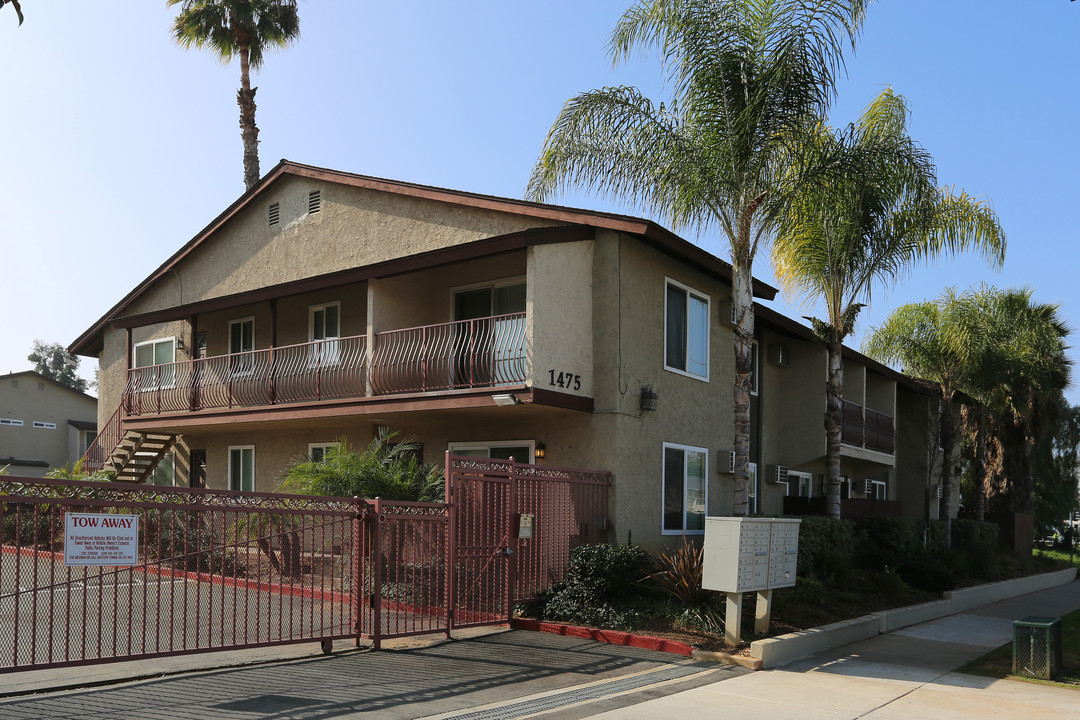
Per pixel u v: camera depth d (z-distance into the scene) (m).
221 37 30.94
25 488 7.34
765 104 13.12
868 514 20.94
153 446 21.45
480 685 8.51
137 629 10.14
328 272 18.25
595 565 12.30
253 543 13.50
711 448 17.42
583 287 14.72
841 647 11.91
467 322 15.87
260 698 7.55
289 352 19.48
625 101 13.88
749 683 9.23
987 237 17.61
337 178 18.52
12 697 7.43
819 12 12.98
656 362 15.63
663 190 13.75
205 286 21.81
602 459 14.42
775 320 19.67
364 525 10.32
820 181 14.16
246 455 20.41
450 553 11.15
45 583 12.58
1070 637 13.81
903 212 17.36
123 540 7.83
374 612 10.20
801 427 21.41
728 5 13.47
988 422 29.72
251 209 20.83
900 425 30.00
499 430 15.87
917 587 17.44
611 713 7.66
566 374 14.13
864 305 18.25
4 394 36.12
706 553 11.01
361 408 15.57
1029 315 26.91
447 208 16.72
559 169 14.12
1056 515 42.22
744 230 13.64
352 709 7.30
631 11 13.77
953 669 10.52
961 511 29.70
